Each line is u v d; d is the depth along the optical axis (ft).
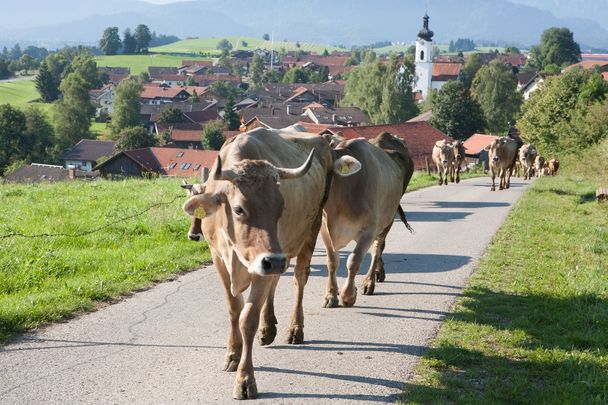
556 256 48.34
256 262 22.52
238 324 26.43
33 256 41.75
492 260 46.44
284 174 24.06
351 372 26.53
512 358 28.22
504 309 34.91
